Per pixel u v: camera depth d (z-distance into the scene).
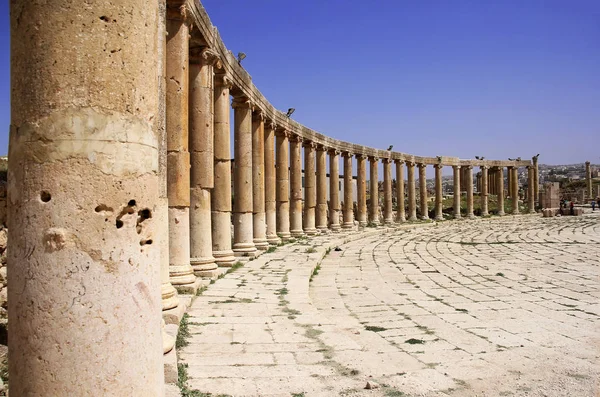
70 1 4.29
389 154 48.31
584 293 15.53
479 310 13.16
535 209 69.12
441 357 8.80
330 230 38.22
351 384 7.05
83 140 4.22
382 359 8.48
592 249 26.59
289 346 8.82
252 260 20.59
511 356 8.95
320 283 17.27
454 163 56.56
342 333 9.85
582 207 72.56
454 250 27.28
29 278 4.16
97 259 4.20
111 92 4.36
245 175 21.50
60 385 4.07
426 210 54.06
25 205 4.22
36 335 4.11
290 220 32.22
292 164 32.16
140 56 4.62
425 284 17.16
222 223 18.36
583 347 9.66
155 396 4.54
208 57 15.48
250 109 21.86
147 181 4.61
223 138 18.36
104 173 4.27
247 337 9.30
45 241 4.14
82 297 4.13
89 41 4.30
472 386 7.20
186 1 12.57
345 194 41.28
